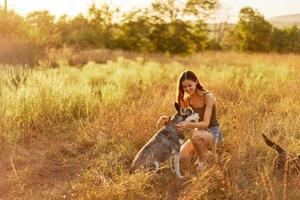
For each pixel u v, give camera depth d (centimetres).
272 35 5125
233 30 4822
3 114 752
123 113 781
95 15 3750
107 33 3584
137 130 700
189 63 2261
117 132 711
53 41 2192
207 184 502
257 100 922
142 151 559
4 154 661
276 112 824
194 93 592
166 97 888
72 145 705
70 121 838
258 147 630
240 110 788
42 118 787
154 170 554
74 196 517
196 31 3388
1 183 574
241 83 1216
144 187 522
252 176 548
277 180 551
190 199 482
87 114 838
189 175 557
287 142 664
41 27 2273
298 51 5109
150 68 1486
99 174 574
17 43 1825
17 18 2162
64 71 1266
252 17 4856
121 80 1238
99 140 697
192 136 574
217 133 600
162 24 3372
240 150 577
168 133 561
